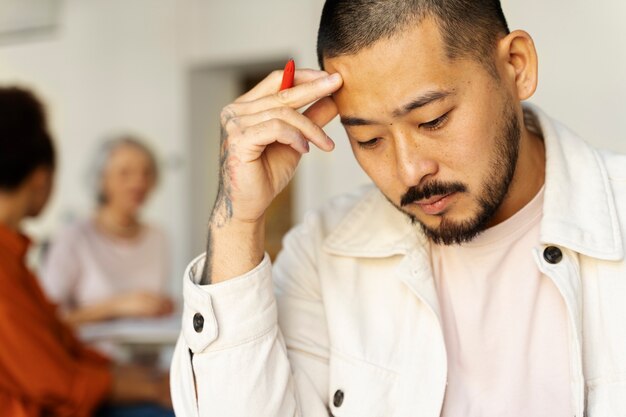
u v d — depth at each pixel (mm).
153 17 4660
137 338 2650
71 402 2172
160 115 4668
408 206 1238
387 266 1426
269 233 4594
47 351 2119
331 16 1218
